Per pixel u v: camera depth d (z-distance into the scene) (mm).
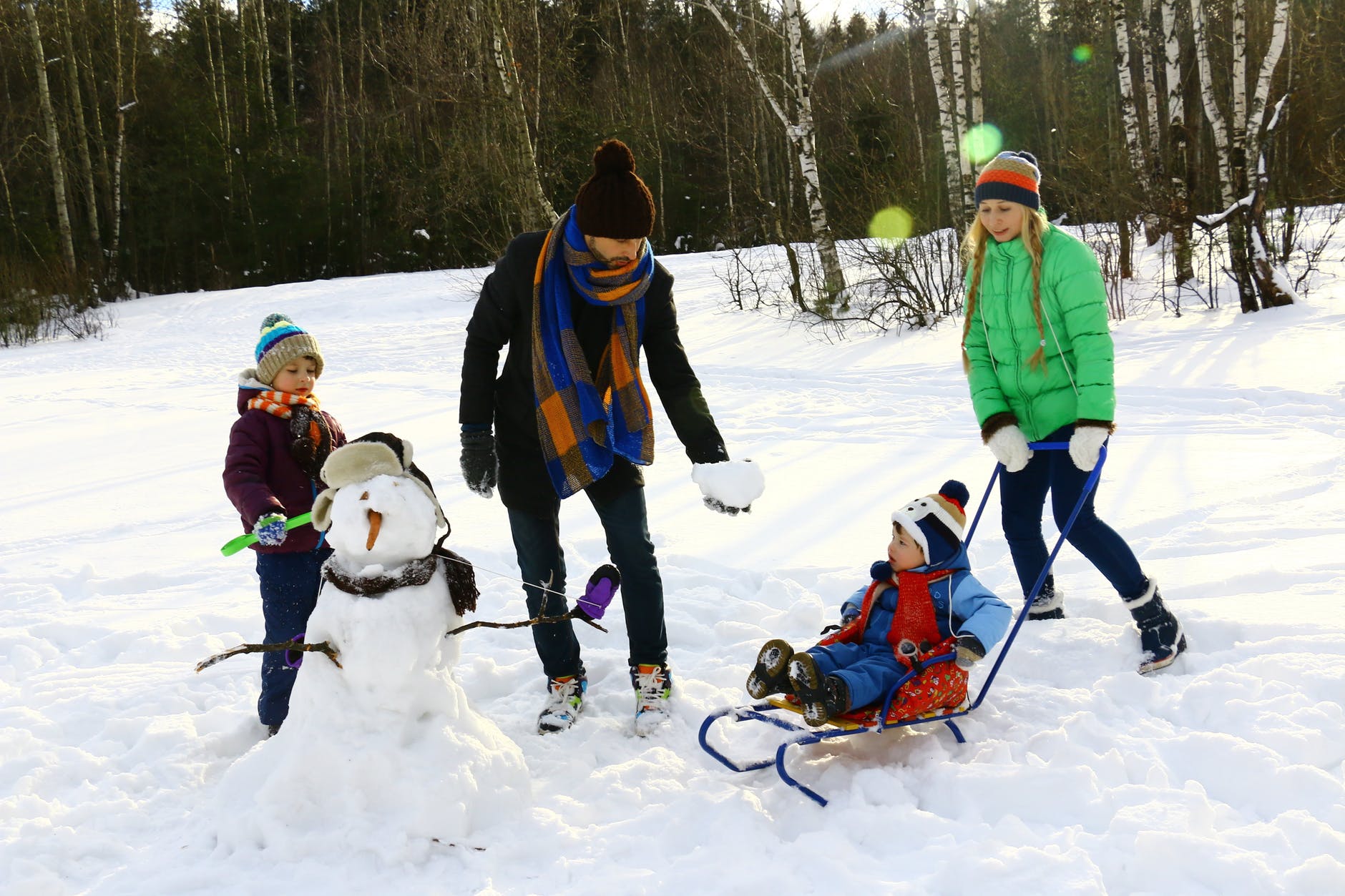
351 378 13023
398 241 33812
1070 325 3439
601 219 2971
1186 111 22594
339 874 2441
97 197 32875
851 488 6336
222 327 21375
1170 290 14516
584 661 3883
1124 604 3883
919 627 3064
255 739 3311
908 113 27250
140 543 5840
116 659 4098
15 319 20125
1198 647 3641
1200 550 4637
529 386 3279
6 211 30516
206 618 4434
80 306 21766
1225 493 5492
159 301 26766
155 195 32938
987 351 3725
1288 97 12766
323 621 2609
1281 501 5355
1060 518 3588
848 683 2824
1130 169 15586
